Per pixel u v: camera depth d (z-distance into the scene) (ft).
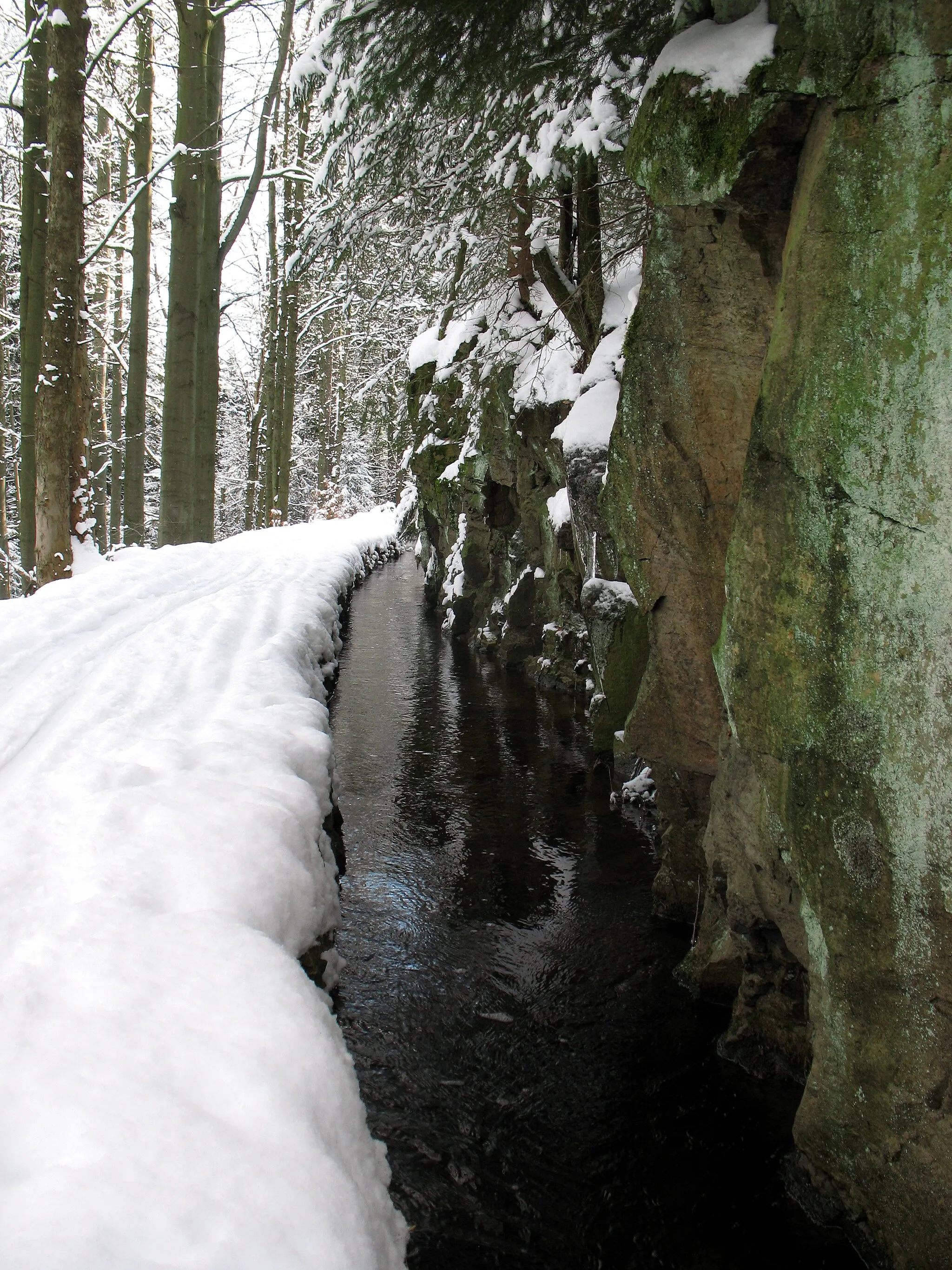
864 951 8.70
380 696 34.53
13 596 48.70
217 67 41.47
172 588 32.96
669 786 16.67
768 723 9.89
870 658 8.39
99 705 17.39
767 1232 9.93
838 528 8.75
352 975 15.17
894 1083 8.57
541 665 36.40
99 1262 5.73
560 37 15.25
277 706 18.35
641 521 14.08
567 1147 11.37
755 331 11.60
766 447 9.81
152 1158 6.68
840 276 8.77
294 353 79.56
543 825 22.03
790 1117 11.88
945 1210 8.15
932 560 7.74
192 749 15.20
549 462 32.83
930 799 7.80
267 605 31.42
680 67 10.82
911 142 8.00
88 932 9.39
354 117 16.60
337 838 18.49
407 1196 10.52
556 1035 13.70
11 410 75.05
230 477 129.59
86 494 37.52
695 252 11.83
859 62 8.59
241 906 10.60
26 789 13.17
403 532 93.40
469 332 45.98
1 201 57.72
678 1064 13.05
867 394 8.38
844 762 8.73
